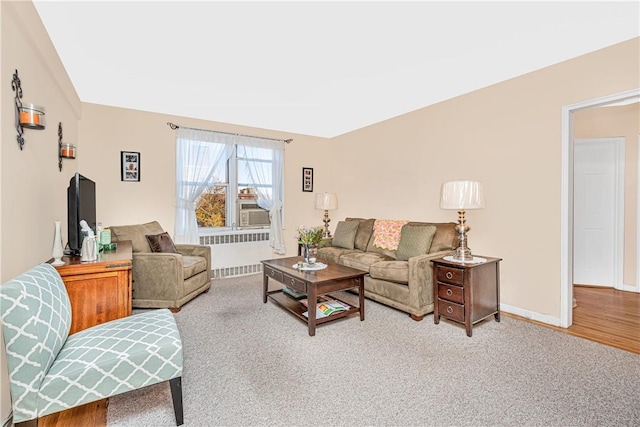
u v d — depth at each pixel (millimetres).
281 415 1620
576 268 4285
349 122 4914
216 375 1997
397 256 3664
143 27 2457
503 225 3191
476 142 3439
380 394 1795
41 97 2275
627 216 4008
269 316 3043
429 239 3410
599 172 4164
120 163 3895
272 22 2408
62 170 2832
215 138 4500
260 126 4957
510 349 2348
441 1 2170
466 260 2811
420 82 3498
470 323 2602
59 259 2109
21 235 1845
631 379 1934
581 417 1598
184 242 4238
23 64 1909
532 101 2969
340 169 5488
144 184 4043
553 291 2840
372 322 2908
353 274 2865
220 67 3152
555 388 1844
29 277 1460
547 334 2621
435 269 2883
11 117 1709
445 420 1581
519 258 3068
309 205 5488
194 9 2246
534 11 2268
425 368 2076
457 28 2488
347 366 2105
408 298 3012
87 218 2555
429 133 3963
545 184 2881
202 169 4391
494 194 3270
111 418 1610
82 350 1471
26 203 1933
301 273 2902
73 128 3398
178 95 3818
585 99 2625
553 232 2832
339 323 2877
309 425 1549
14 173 1742
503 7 2227
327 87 3658
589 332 2658
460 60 2996
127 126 3943
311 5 2213
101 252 2576
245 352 2305
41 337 1326
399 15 2318
